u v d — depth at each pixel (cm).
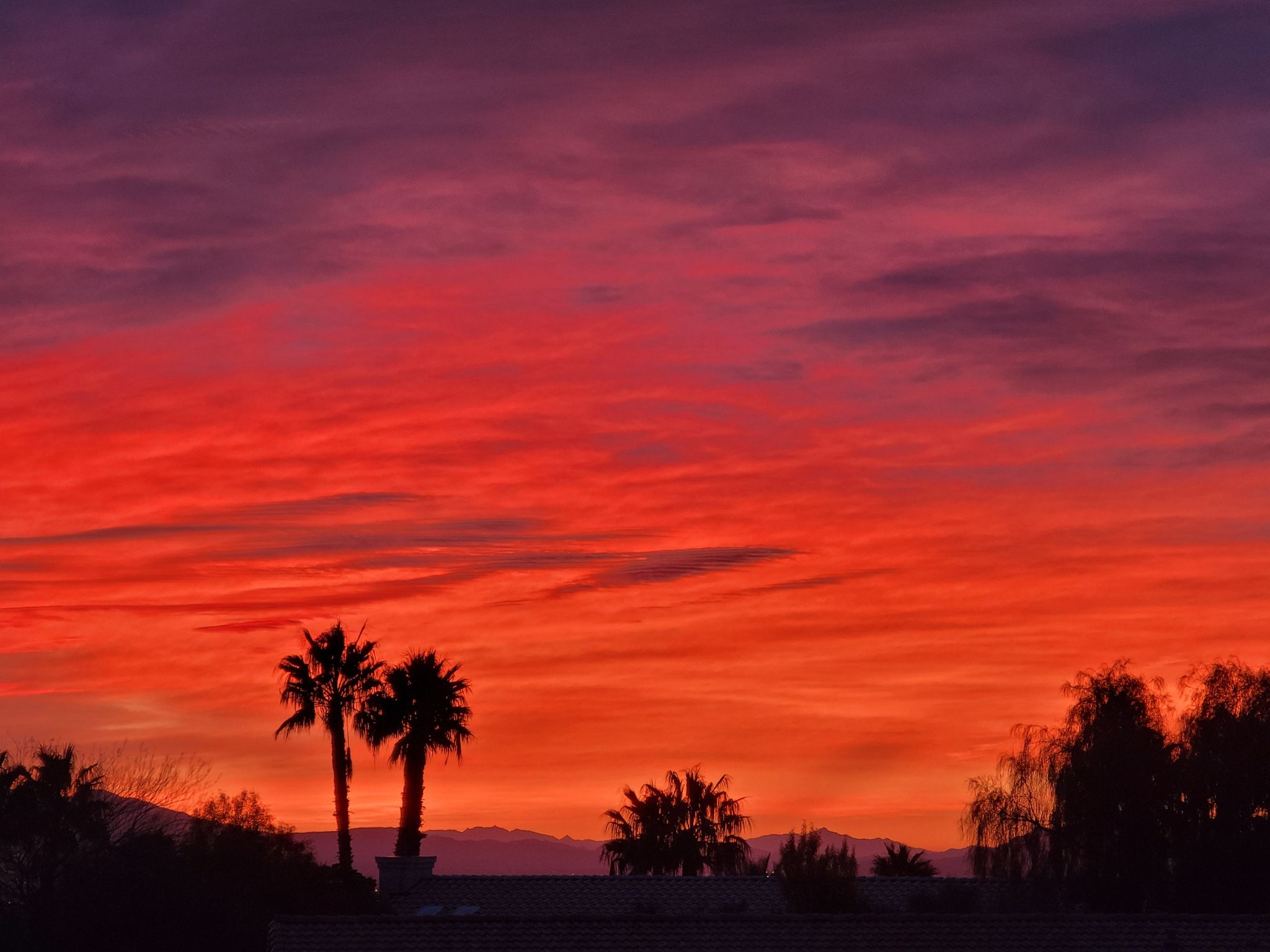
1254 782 4594
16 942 4228
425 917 3278
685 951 3262
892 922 3394
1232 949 3359
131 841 4606
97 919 4431
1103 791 4634
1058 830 4709
